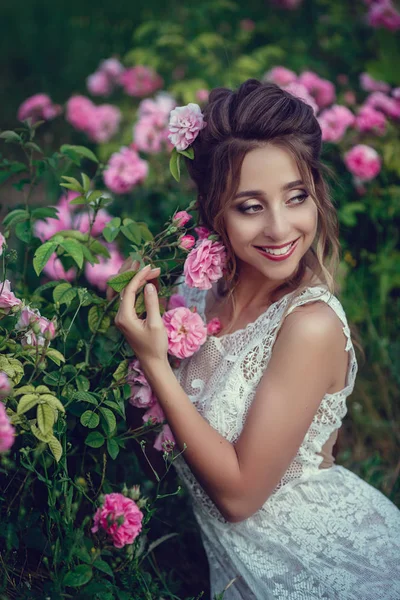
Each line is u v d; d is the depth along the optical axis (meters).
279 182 1.70
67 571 1.67
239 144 1.70
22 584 1.79
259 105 1.69
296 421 1.75
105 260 2.62
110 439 1.80
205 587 2.23
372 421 2.90
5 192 4.55
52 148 4.30
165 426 1.93
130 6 5.99
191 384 1.96
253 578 1.87
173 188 3.33
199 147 1.84
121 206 3.27
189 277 1.79
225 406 1.81
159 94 3.76
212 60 4.16
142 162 3.03
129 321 1.74
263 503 1.81
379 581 1.81
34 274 2.41
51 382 1.80
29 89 5.89
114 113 3.82
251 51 4.70
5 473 1.77
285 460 1.76
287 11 4.86
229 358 1.87
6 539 1.81
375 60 3.97
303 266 1.93
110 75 4.23
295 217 1.74
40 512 1.88
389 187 3.35
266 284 1.92
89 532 1.87
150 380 1.77
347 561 1.82
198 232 1.90
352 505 1.91
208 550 2.02
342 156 3.35
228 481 1.75
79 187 2.02
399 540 1.89
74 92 5.63
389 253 3.34
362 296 3.19
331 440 1.96
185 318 1.83
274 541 1.86
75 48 6.16
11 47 6.37
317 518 1.86
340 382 1.84
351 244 3.39
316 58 4.42
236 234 1.77
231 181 1.73
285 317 1.78
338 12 4.33
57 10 6.59
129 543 1.63
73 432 1.96
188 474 1.97
